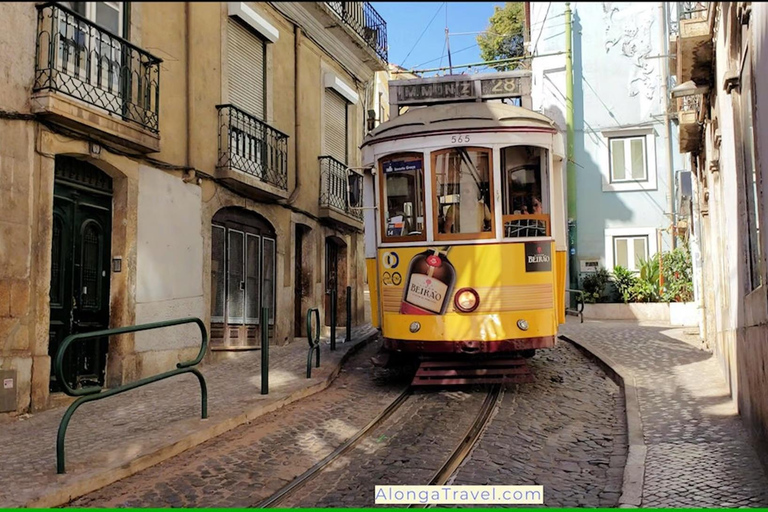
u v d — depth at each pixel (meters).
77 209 8.80
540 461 6.25
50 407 7.93
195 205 10.69
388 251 8.92
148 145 9.22
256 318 12.65
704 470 5.66
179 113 10.40
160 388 8.96
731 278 7.88
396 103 10.44
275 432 6.98
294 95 14.14
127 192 9.32
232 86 11.91
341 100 16.77
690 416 7.50
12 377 7.46
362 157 9.59
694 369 10.11
